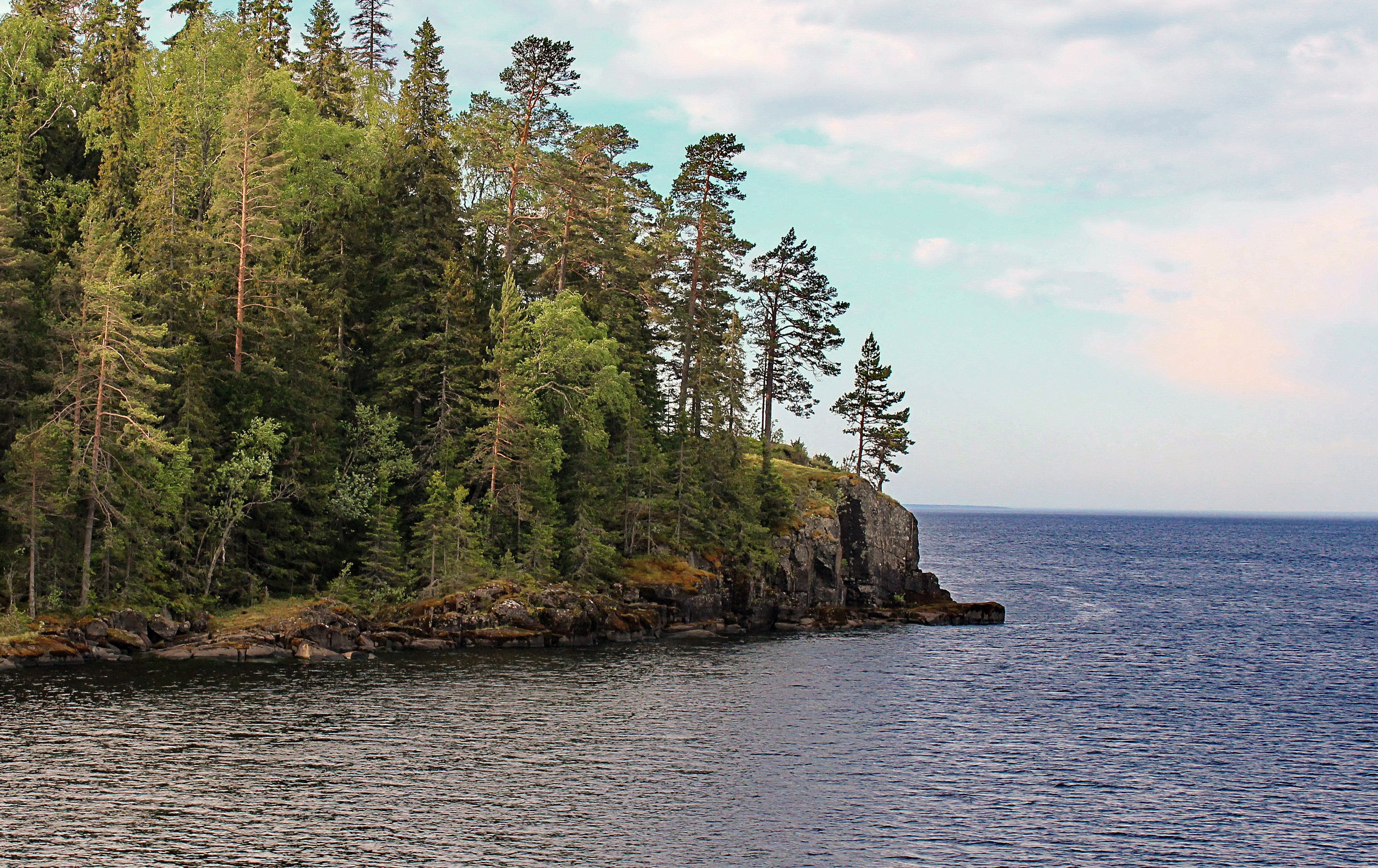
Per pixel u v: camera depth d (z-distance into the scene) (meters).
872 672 58.94
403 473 68.69
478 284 75.81
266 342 64.38
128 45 89.94
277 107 78.69
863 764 39.31
